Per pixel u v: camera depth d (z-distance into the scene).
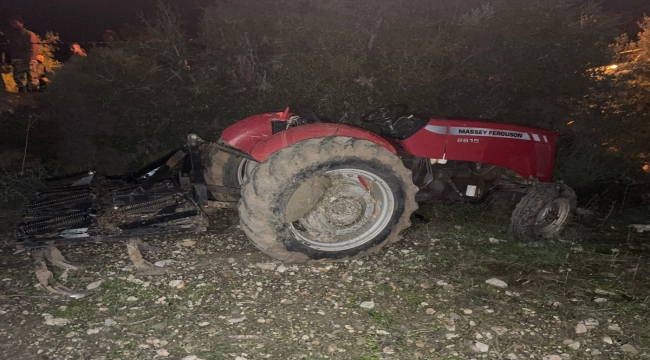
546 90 6.18
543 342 2.70
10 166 5.33
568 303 3.12
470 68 6.04
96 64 5.75
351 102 5.74
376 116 4.40
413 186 3.52
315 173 3.24
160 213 3.33
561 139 6.20
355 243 3.53
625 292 3.29
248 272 3.36
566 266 3.68
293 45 5.99
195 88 5.61
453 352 2.59
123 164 5.82
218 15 5.96
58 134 5.84
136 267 3.32
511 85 6.11
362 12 5.95
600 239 4.28
